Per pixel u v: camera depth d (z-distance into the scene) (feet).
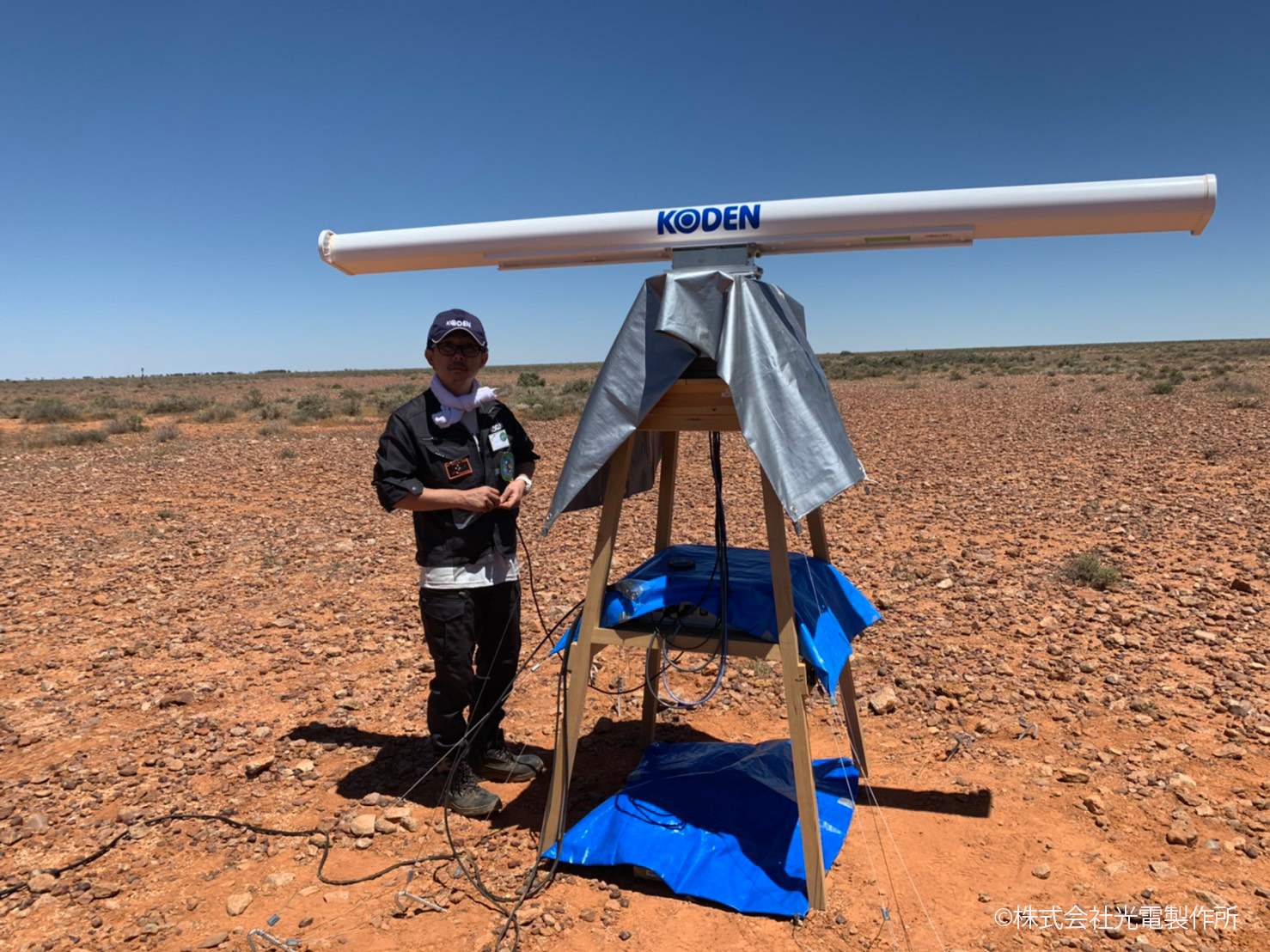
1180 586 20.49
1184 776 11.44
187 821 11.27
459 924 8.96
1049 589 20.79
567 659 10.09
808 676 10.06
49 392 209.87
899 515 31.24
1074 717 13.62
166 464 53.78
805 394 8.91
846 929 8.66
